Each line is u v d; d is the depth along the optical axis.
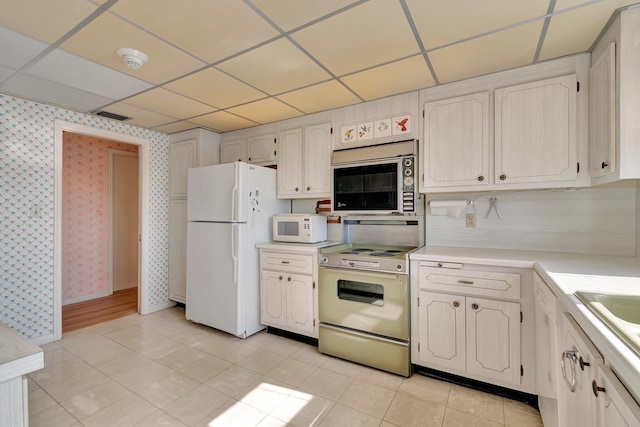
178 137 3.73
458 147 2.25
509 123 2.07
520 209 2.29
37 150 2.73
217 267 2.96
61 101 2.70
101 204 4.39
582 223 2.11
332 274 2.49
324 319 2.53
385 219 2.87
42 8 1.47
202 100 2.67
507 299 1.86
